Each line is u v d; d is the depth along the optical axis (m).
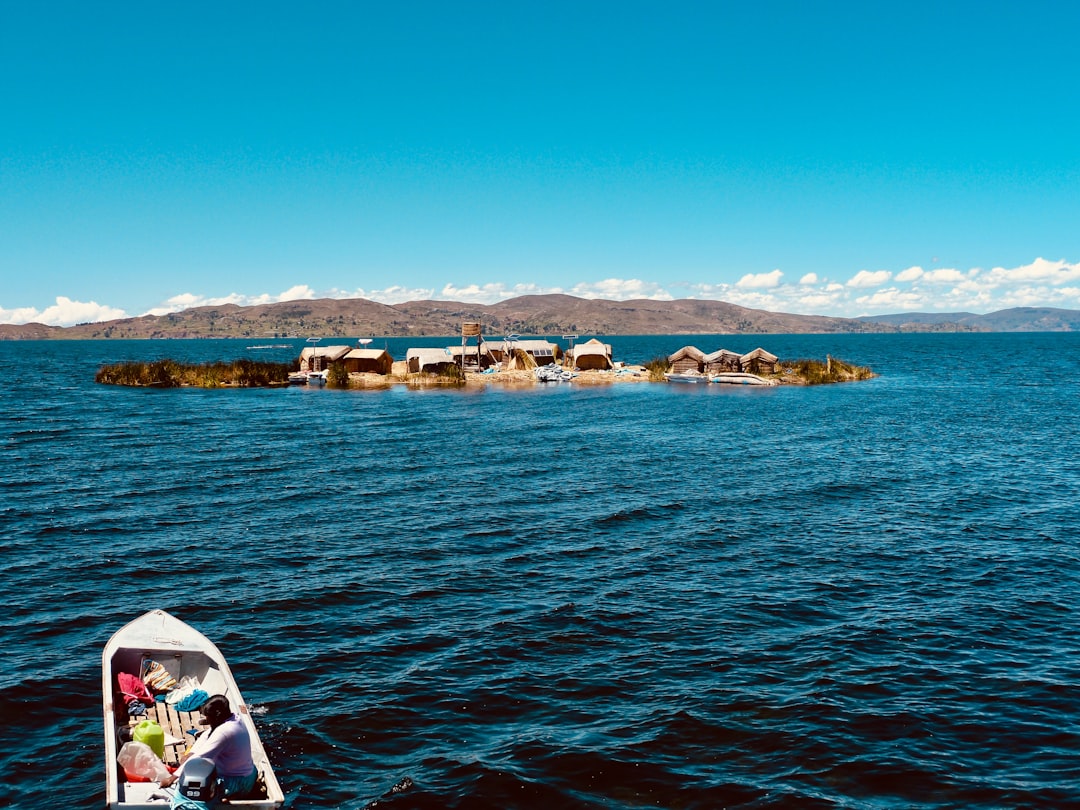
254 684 15.23
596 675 15.68
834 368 101.31
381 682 15.34
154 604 19.31
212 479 34.84
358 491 32.47
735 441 47.22
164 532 25.81
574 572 21.98
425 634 17.64
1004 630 17.94
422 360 96.62
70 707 14.25
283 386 92.56
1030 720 13.93
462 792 11.84
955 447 44.31
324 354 97.75
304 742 13.20
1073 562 22.84
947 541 25.06
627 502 30.45
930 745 13.12
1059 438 47.78
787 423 56.38
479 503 30.31
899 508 29.50
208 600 19.59
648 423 56.97
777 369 98.31
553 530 26.39
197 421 57.19
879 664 16.16
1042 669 15.93
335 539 25.16
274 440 47.47
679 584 21.03
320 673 15.72
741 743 13.21
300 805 11.55
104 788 11.87
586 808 11.51
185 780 10.47
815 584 21.05
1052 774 12.31
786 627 18.12
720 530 26.41
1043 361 158.62
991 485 33.59
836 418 59.38
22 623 18.05
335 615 18.73
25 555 23.12
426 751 12.97
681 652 16.75
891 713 14.15
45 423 54.84
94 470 36.81
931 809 11.48
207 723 11.55
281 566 22.34
